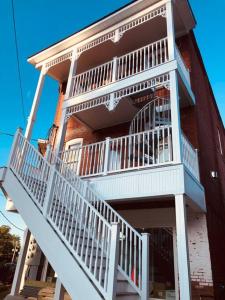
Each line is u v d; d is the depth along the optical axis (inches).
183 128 328.5
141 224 290.7
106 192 262.4
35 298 321.1
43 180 235.8
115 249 159.8
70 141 459.5
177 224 207.9
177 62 289.0
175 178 223.6
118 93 327.9
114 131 420.5
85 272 169.9
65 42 412.2
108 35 377.4
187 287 184.9
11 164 271.4
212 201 318.3
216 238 293.1
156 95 360.5
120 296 172.7
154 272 272.4
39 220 210.8
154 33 392.2
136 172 249.8
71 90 388.2
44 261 391.9
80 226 197.8
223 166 518.6
